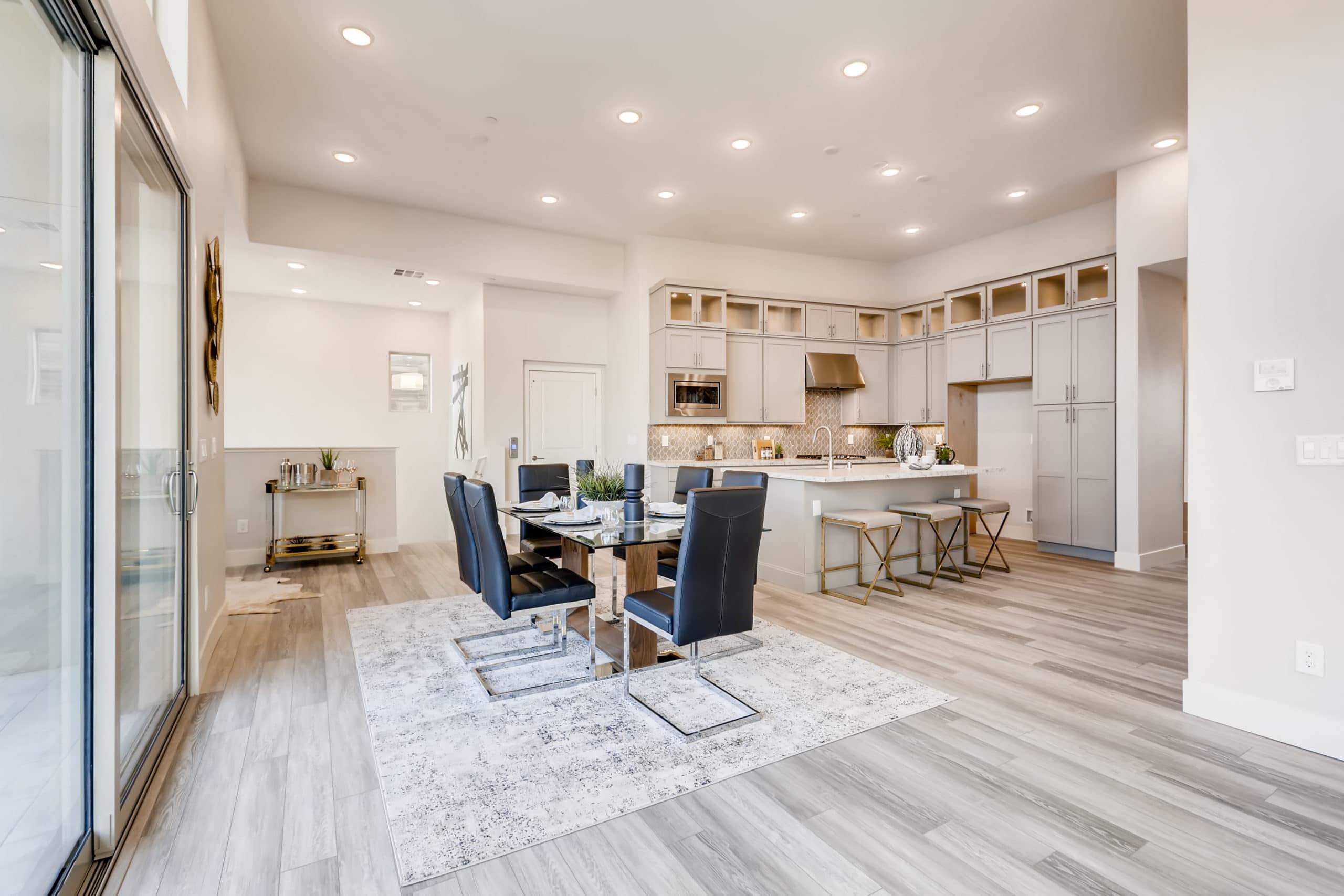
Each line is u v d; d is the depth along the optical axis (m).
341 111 3.99
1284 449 2.25
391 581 4.88
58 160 1.45
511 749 2.23
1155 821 1.81
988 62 3.52
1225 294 2.39
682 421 6.22
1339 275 2.12
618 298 6.95
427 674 2.94
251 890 1.53
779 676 2.91
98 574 1.61
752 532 2.50
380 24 3.15
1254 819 1.82
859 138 4.40
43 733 1.38
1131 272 5.04
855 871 1.60
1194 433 2.48
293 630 3.61
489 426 6.55
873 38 3.30
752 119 4.12
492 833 1.75
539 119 4.11
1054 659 3.13
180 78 2.54
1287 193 2.23
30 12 1.30
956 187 5.31
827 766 2.12
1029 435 6.53
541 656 3.15
